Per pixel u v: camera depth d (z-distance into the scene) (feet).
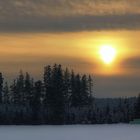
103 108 450.71
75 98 476.54
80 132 317.22
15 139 263.49
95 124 432.25
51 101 453.17
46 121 436.76
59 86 461.37
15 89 468.75
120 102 449.06
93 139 262.67
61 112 445.78
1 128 367.45
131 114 431.02
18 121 424.05
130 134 292.61
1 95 472.44
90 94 484.74
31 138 270.26
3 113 426.10
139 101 429.38
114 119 435.53
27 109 442.50
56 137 276.21
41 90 457.68
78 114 445.78
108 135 287.48
